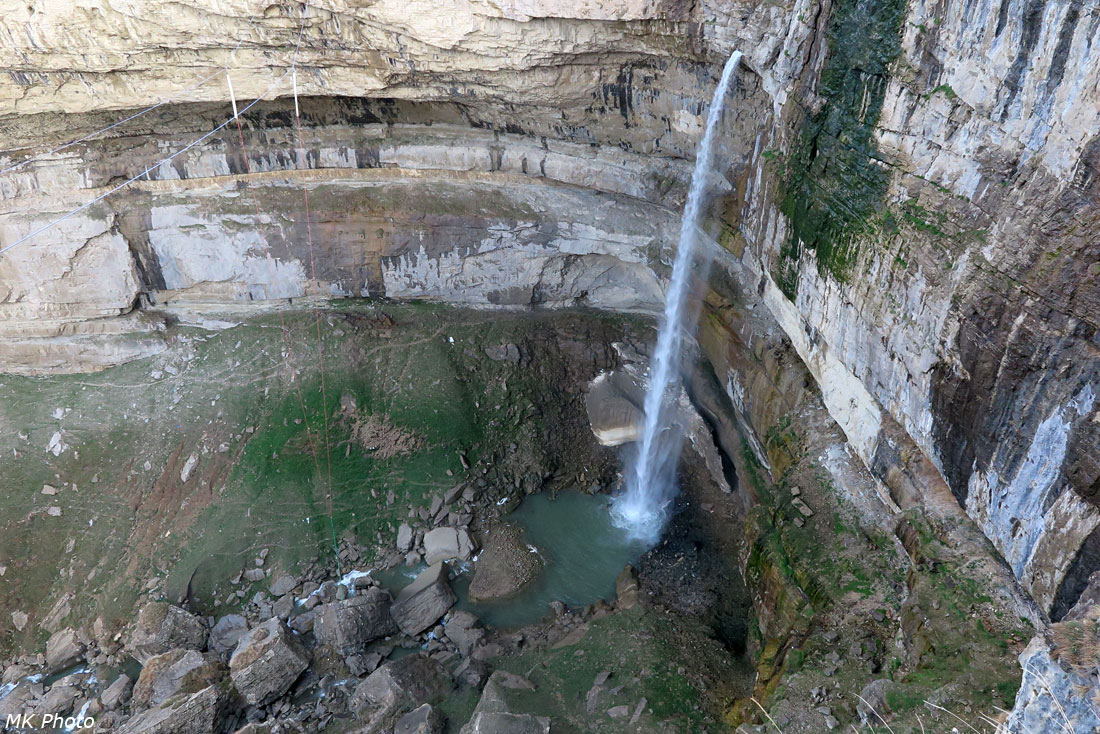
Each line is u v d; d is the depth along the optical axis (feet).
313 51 56.65
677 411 67.05
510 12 52.21
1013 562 30.68
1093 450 25.04
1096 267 24.36
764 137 51.72
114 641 56.39
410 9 52.44
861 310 39.86
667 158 65.98
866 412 42.63
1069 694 19.10
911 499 39.34
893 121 36.24
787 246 48.70
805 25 43.29
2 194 66.23
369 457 66.64
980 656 31.53
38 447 66.69
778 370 53.98
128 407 69.21
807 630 40.37
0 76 56.18
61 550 61.98
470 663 50.83
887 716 31.04
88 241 68.49
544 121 66.80
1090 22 23.68
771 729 34.65
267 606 58.44
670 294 68.03
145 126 66.85
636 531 62.28
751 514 50.93
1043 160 26.73
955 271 31.58
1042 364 27.09
